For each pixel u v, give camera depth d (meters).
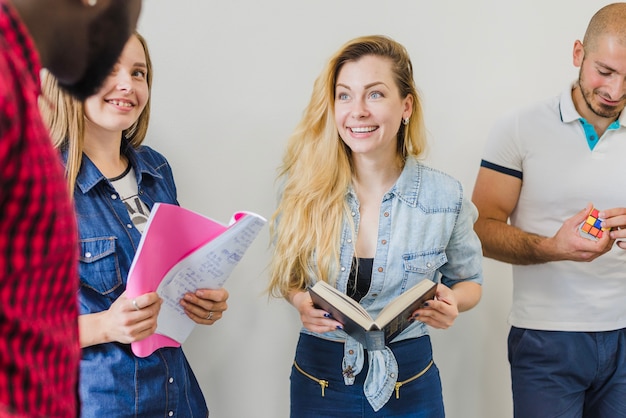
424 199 1.64
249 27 1.87
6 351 0.59
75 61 0.70
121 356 1.37
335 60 1.61
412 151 1.71
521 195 1.92
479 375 2.21
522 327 1.92
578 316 1.85
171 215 1.23
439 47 2.03
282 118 1.93
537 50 2.10
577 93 1.85
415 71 2.03
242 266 1.96
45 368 0.63
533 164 1.87
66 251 0.66
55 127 1.36
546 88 2.13
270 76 1.90
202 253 1.31
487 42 2.07
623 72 1.68
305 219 1.63
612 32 1.68
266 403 2.03
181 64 1.83
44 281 0.64
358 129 1.57
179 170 1.87
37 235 0.61
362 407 1.60
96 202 1.39
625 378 1.86
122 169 1.50
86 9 0.67
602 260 1.84
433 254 1.63
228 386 2.00
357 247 1.63
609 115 1.76
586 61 1.74
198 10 1.82
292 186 1.68
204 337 1.95
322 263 1.62
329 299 1.43
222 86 1.87
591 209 1.72
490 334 2.21
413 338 1.65
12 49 0.58
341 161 1.64
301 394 1.66
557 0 2.09
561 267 1.86
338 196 1.63
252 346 2.00
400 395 1.61
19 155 0.57
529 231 1.91
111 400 1.36
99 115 1.37
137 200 1.49
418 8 1.99
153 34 1.79
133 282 1.24
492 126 1.96
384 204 1.63
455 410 2.21
